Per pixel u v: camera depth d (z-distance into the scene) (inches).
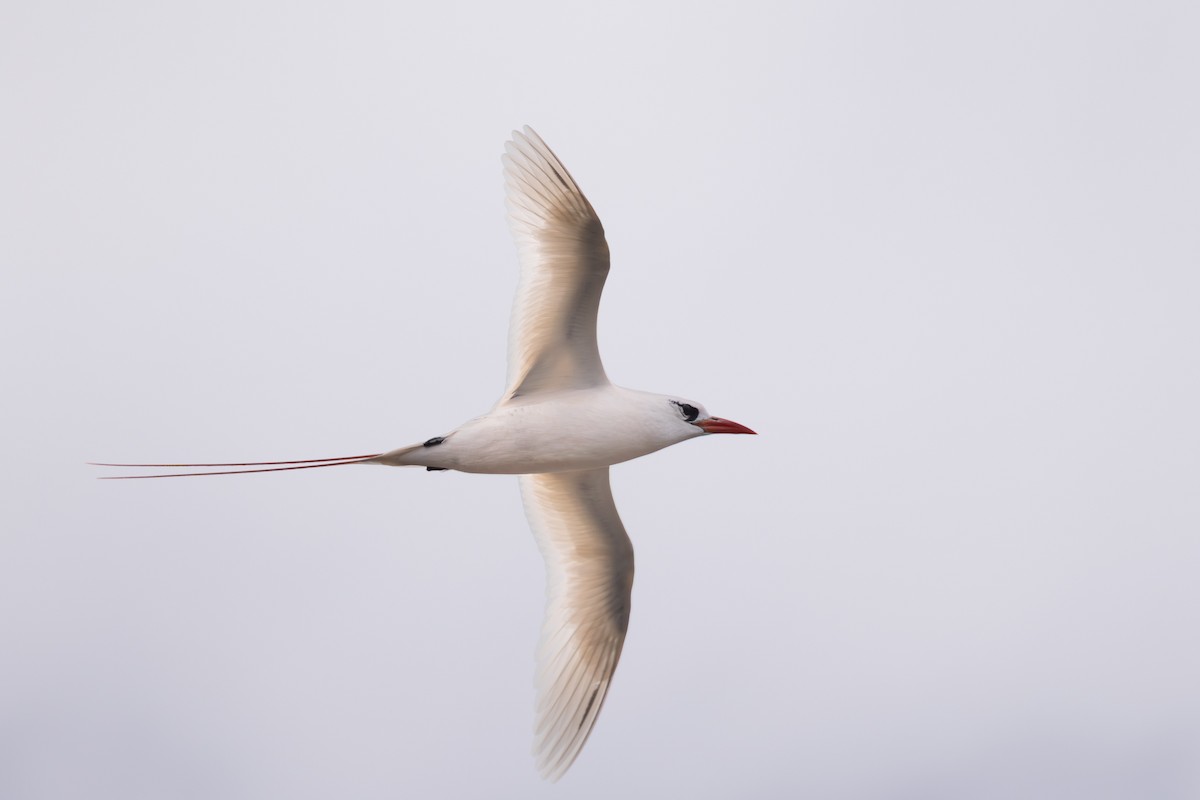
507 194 587.5
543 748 642.2
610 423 593.0
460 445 580.4
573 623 661.3
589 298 577.3
